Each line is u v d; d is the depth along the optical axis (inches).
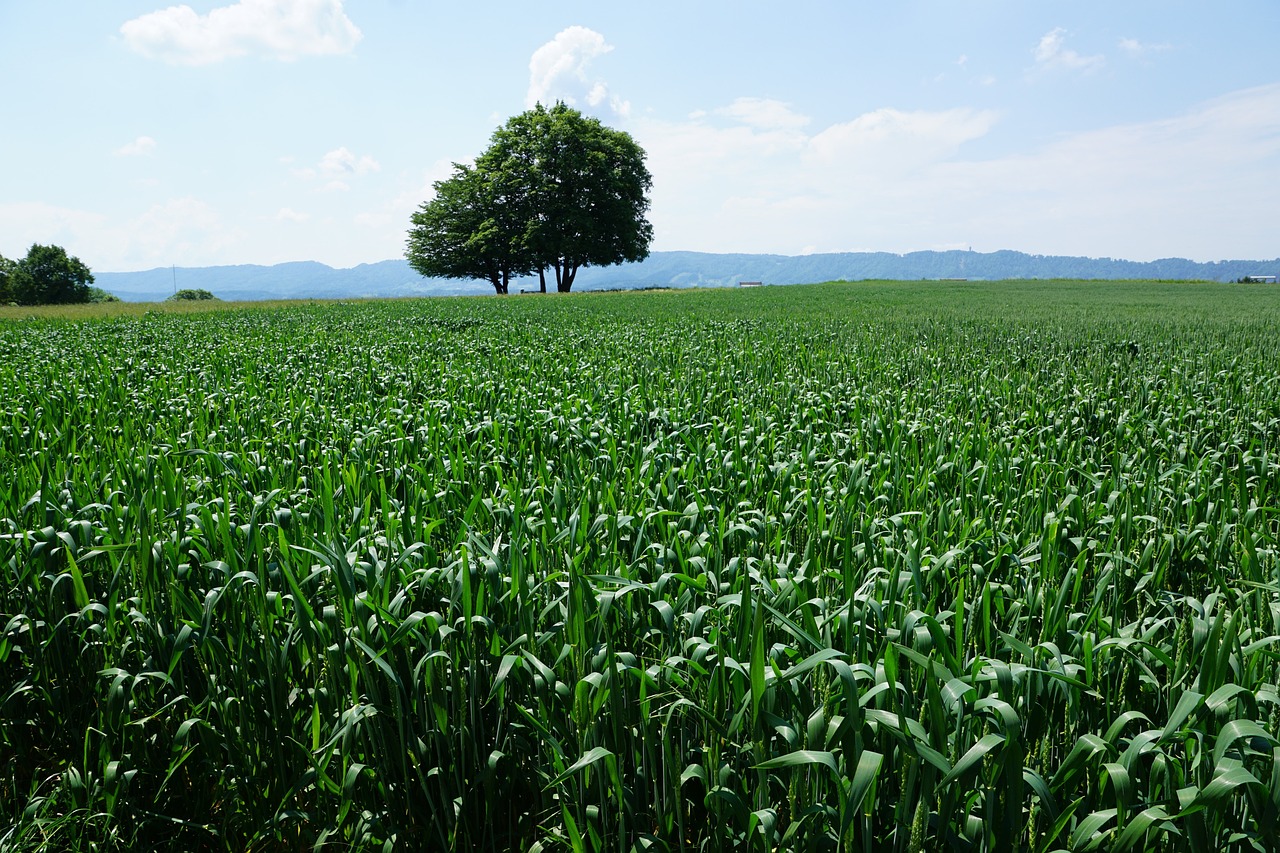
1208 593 160.4
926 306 1503.4
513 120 2955.2
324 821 122.1
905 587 133.5
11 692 135.0
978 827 86.9
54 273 4121.6
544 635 116.0
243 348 673.0
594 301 1740.9
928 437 290.2
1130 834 79.2
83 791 121.1
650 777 114.2
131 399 390.6
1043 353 604.4
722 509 160.1
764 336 764.6
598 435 290.4
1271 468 240.2
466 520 164.6
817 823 92.6
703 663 112.7
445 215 2960.1
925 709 91.0
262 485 218.5
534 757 122.6
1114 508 195.3
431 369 510.3
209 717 128.6
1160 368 487.8
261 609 127.4
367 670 116.0
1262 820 81.5
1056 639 119.4
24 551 149.2
